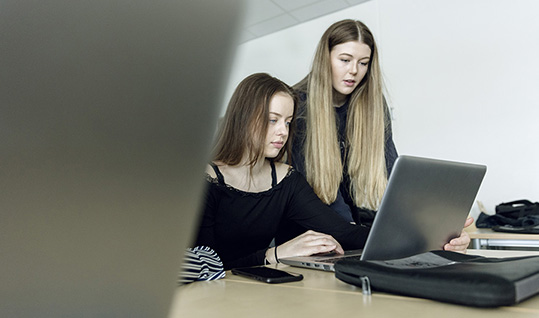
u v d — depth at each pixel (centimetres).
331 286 58
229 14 12
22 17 11
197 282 64
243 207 120
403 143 314
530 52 273
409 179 64
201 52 12
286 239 145
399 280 48
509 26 280
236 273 72
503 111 279
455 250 81
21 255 11
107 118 12
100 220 12
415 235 71
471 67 292
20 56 11
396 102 318
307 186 132
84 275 12
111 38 12
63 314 12
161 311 14
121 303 13
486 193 281
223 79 13
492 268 48
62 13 11
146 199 13
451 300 44
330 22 350
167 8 12
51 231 12
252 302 48
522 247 212
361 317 40
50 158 11
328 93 155
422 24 312
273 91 122
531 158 269
